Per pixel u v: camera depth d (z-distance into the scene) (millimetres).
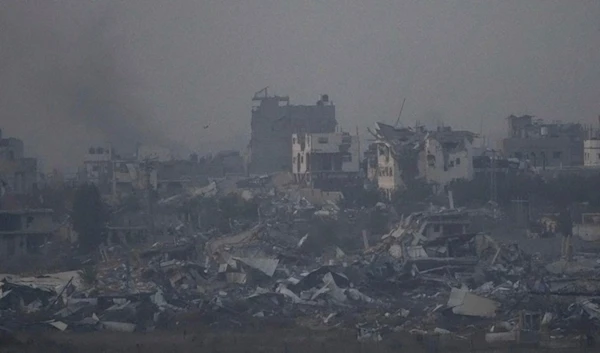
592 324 172875
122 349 160500
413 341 164250
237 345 162500
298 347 160625
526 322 176000
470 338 166625
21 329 176125
